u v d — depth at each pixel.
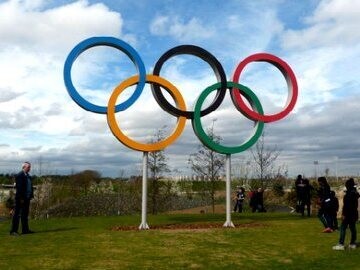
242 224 17.08
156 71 16.27
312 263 10.04
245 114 17.12
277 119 17.39
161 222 18.20
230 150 16.70
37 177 39.47
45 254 10.68
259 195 26.39
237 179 39.38
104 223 17.78
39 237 13.34
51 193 37.50
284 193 36.22
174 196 38.94
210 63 17.02
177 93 16.47
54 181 40.38
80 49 15.59
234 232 14.58
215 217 20.59
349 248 11.77
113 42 15.92
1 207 32.69
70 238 13.13
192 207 41.12
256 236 13.73
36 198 35.72
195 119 16.39
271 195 35.25
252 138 17.11
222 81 16.84
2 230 15.16
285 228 15.70
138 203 37.47
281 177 35.78
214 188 33.81
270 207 34.41
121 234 13.98
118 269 9.23
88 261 9.92
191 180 38.44
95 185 44.91
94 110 15.50
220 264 9.82
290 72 17.73
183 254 10.81
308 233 14.44
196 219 19.61
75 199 38.97
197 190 38.12
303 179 20.91
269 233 14.40
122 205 37.78
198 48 16.72
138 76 16.02
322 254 11.05
